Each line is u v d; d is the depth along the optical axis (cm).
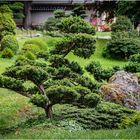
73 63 1961
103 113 1798
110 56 3697
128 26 4012
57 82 1761
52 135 1436
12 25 3800
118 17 4069
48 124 1645
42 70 1695
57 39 3884
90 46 1923
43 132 1516
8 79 1708
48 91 1642
